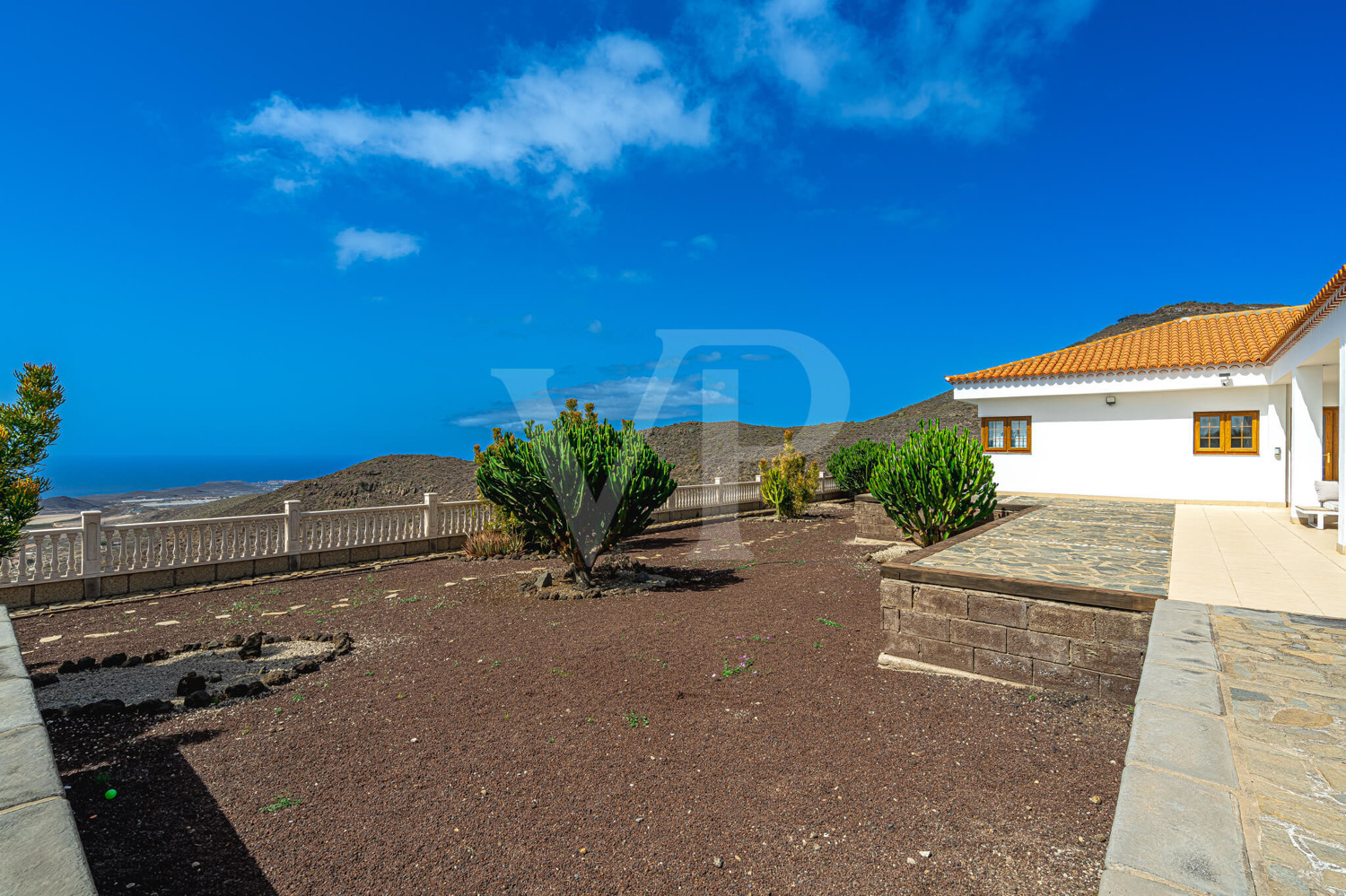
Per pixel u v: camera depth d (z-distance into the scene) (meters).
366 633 7.51
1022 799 3.63
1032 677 5.40
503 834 3.38
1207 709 3.19
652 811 3.59
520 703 5.22
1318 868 2.03
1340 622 4.69
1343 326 8.51
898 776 3.94
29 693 3.29
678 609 8.46
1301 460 11.60
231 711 5.09
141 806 3.66
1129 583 5.71
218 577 10.68
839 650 6.52
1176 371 15.36
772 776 3.97
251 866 3.10
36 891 1.79
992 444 18.62
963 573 5.68
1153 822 2.26
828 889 2.91
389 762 4.20
